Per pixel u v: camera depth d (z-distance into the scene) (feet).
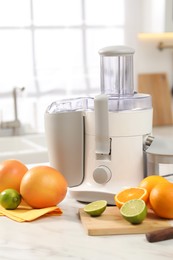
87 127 3.70
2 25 8.96
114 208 3.48
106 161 3.66
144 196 3.29
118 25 10.02
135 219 3.05
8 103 9.09
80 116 3.72
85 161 3.77
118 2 9.94
